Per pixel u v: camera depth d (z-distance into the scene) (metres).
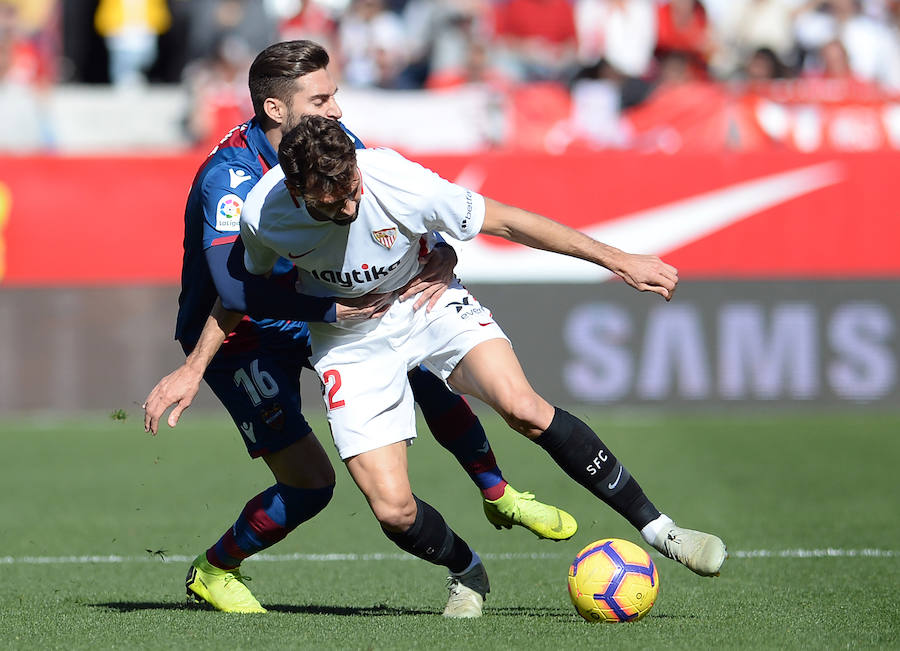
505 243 39.47
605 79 44.19
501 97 43.19
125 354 39.72
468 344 15.80
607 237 39.59
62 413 39.84
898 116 42.78
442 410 17.03
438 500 28.14
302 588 19.28
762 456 33.38
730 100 43.31
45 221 39.19
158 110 46.09
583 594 15.20
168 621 15.71
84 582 19.86
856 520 25.14
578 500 28.03
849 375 40.16
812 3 52.38
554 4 51.91
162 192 39.31
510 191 39.34
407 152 39.19
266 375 16.98
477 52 49.66
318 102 16.31
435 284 15.89
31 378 39.59
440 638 14.09
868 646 13.73
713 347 40.00
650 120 43.66
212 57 50.75
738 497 27.89
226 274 15.50
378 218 14.87
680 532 15.52
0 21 50.16
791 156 39.84
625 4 51.56
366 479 15.43
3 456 34.16
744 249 39.88
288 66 16.22
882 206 39.84
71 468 32.38
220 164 16.39
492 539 23.86
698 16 51.84
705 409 40.06
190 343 17.53
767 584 18.80
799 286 40.00
